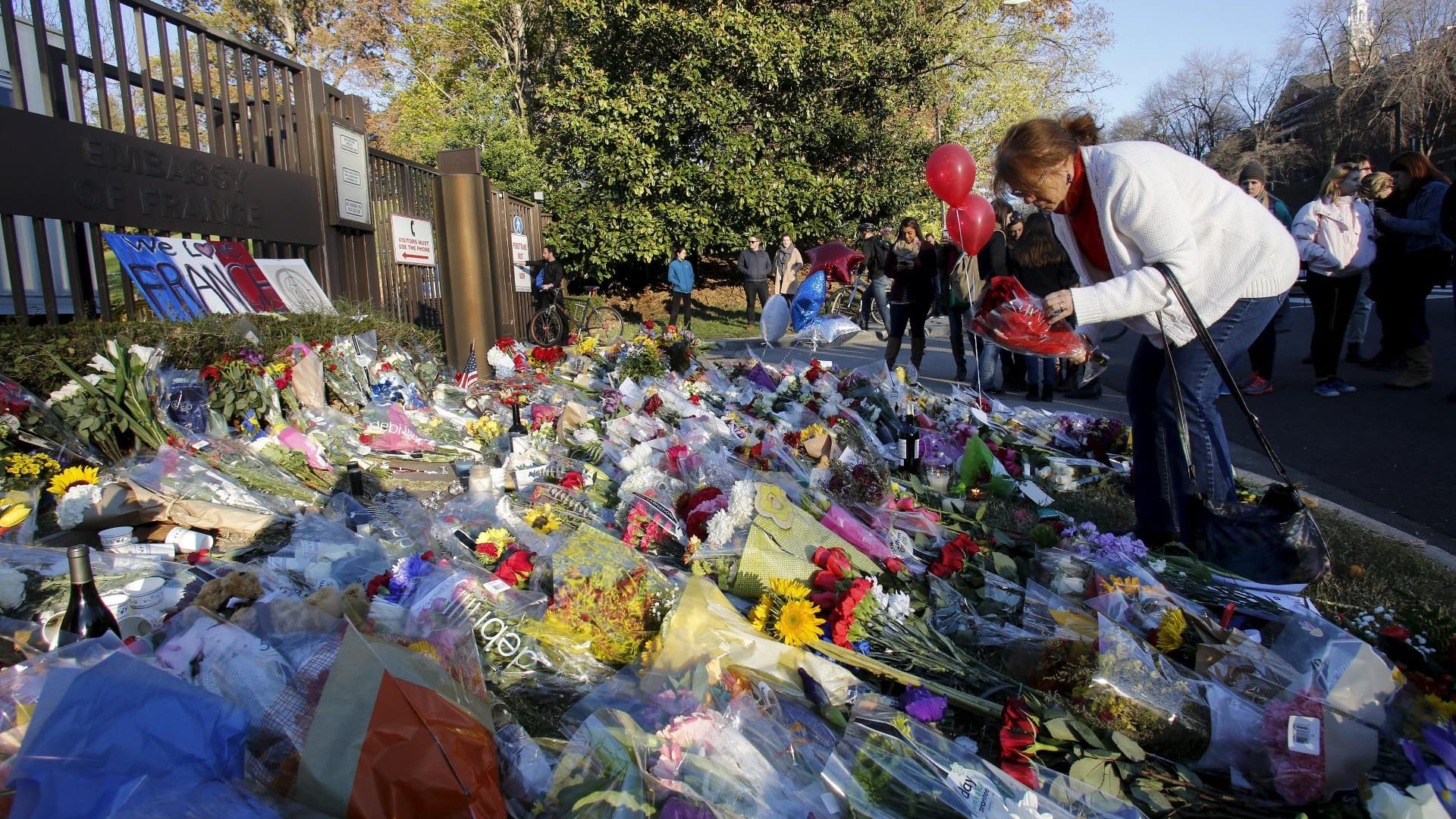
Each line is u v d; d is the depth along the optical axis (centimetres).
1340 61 4269
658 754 178
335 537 282
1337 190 734
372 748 152
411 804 149
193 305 610
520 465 422
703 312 2206
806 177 2019
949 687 233
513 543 297
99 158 558
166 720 147
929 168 514
